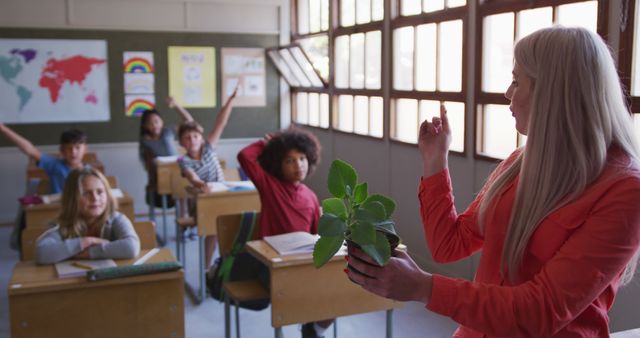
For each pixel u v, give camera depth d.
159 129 6.03
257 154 3.09
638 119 2.70
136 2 6.49
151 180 5.77
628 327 2.80
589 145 0.90
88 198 2.66
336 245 0.85
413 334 3.49
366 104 5.44
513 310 0.87
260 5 6.90
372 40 5.25
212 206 4.08
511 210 1.02
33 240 2.87
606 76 0.90
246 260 2.98
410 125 4.72
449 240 1.17
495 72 3.73
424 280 0.91
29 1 6.16
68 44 6.33
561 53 0.91
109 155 6.62
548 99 0.92
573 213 0.90
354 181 0.90
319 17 6.33
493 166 3.70
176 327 2.44
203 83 6.83
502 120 3.70
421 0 4.50
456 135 4.15
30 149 4.62
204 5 6.72
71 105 6.43
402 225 4.85
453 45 4.13
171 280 2.41
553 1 3.20
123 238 2.64
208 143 4.94
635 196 0.86
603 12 2.79
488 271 1.06
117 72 6.52
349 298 2.61
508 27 3.59
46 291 2.26
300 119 7.04
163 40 6.63
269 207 3.02
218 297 2.99
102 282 2.30
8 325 3.63
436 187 1.19
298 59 6.63
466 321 0.90
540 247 0.95
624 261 0.86
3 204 6.35
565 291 0.86
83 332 2.33
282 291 2.49
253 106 7.07
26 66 6.23
